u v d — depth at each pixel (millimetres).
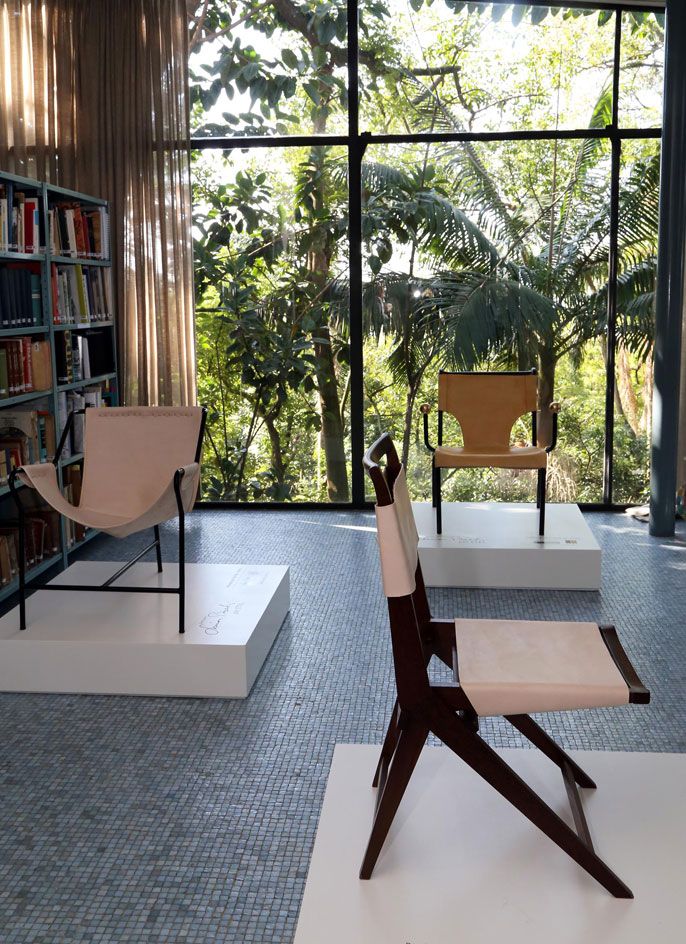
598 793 2436
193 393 5875
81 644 3162
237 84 5824
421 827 2287
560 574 4285
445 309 5949
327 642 3664
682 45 4828
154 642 3139
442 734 1989
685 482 5719
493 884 2059
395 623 1976
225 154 5918
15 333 4219
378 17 5719
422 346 6012
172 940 1951
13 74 5562
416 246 5914
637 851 2168
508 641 2182
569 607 4059
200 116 5879
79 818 2414
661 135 4988
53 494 3371
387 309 5996
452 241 5883
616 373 5922
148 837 2324
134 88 5566
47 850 2271
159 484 3854
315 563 4805
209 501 6281
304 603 4148
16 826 2377
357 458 6121
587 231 5793
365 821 2309
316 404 6188
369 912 1963
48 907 2057
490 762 1987
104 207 5438
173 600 3598
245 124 5867
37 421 4523
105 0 5508
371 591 4316
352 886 2055
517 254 5863
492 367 5992
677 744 2791
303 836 2326
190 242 5742
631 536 5309
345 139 5801
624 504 6000
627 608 4039
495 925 1920
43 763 2709
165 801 2494
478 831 2268
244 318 6109
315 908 1979
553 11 5613
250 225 6004
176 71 5578
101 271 5430
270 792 2535
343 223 5953
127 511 3832
